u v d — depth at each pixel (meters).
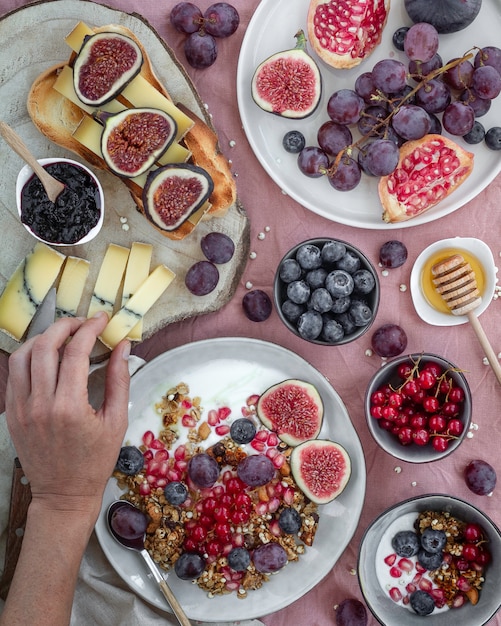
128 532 0.83
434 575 0.87
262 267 0.89
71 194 0.80
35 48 0.83
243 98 0.86
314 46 0.85
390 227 0.87
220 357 0.88
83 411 0.70
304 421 0.86
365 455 0.89
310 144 0.87
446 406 0.85
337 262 0.84
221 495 0.87
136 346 0.88
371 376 0.89
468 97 0.86
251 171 0.89
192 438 0.88
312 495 0.85
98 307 0.85
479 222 0.89
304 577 0.87
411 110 0.82
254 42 0.86
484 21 0.86
